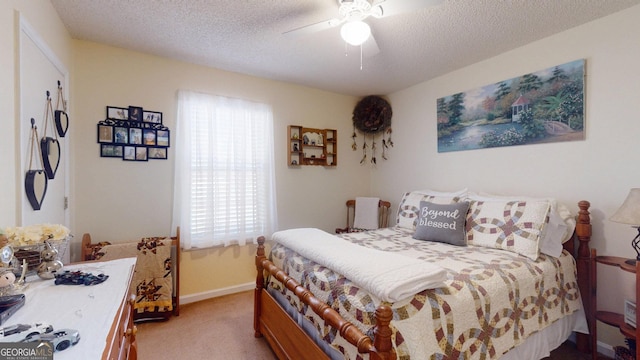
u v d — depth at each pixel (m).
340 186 3.83
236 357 1.96
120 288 1.16
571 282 1.93
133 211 2.59
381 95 3.88
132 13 1.96
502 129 2.58
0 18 1.21
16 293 1.02
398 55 2.60
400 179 3.64
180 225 2.76
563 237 2.01
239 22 2.08
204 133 2.86
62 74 2.06
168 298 2.45
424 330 1.15
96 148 2.43
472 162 2.83
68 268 1.38
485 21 2.03
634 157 1.88
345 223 3.87
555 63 2.23
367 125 3.79
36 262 1.19
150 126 2.64
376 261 1.43
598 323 2.03
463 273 1.53
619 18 1.93
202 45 2.44
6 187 1.26
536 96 2.35
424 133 3.33
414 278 1.22
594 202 2.05
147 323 2.41
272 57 2.66
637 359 1.53
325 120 3.70
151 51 2.56
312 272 1.60
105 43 2.42
